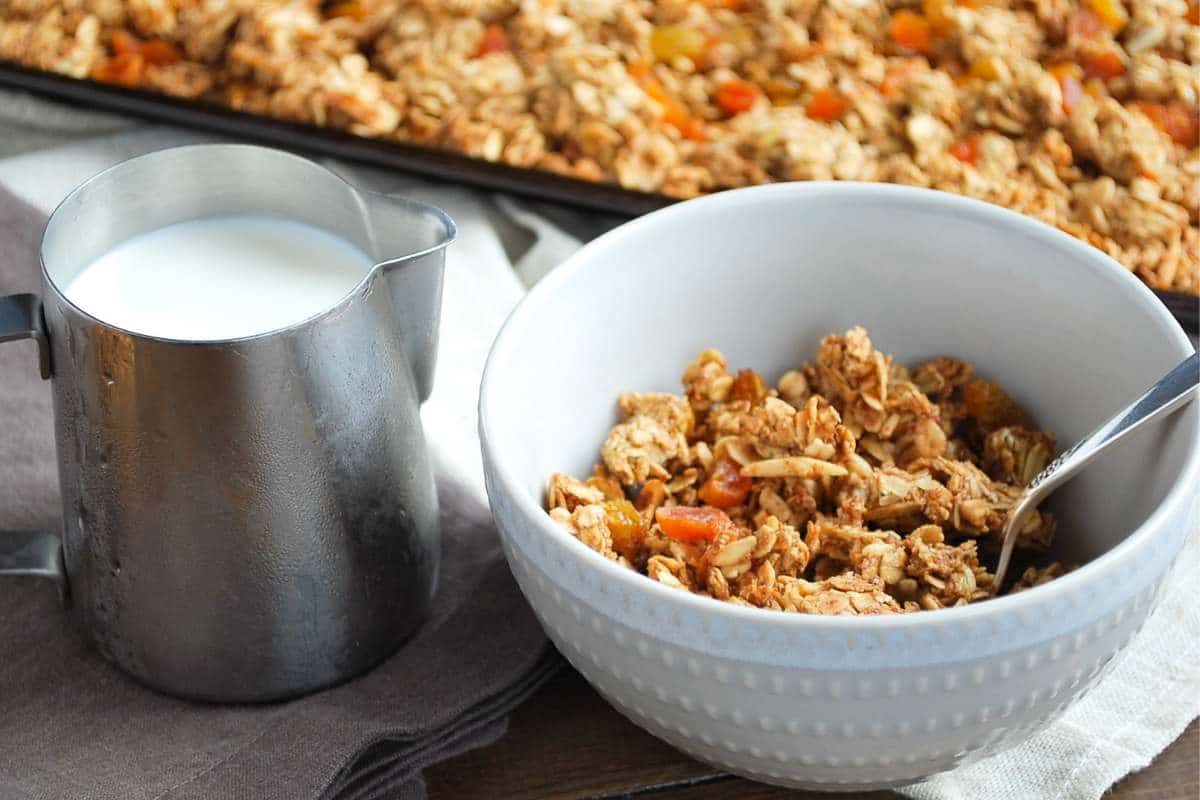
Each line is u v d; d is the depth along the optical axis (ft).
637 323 2.31
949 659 1.95
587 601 2.01
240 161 2.16
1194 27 2.90
